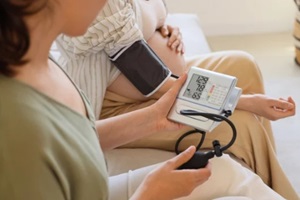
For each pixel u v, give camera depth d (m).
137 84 1.10
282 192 1.09
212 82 0.94
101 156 0.65
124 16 1.01
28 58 0.55
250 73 1.24
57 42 1.07
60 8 0.56
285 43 2.66
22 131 0.51
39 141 0.52
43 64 0.62
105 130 0.93
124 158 1.12
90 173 0.60
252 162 1.11
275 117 1.09
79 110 0.67
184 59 1.31
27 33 0.51
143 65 1.07
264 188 0.91
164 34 1.30
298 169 1.72
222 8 2.76
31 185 0.52
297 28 2.30
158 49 1.25
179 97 0.94
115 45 1.04
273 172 1.10
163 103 0.94
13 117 0.51
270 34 2.77
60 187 0.56
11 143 0.51
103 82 1.10
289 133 1.91
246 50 2.62
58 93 0.63
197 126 0.91
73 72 1.09
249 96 1.11
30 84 0.56
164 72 1.09
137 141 1.14
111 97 1.16
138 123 0.94
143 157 1.12
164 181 0.76
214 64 1.26
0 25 0.50
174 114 0.93
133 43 1.05
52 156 0.53
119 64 1.08
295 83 2.25
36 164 0.52
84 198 0.61
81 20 0.60
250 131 1.09
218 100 0.91
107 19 0.99
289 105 1.09
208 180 0.91
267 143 1.10
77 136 0.59
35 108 0.53
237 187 0.90
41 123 0.53
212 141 1.05
